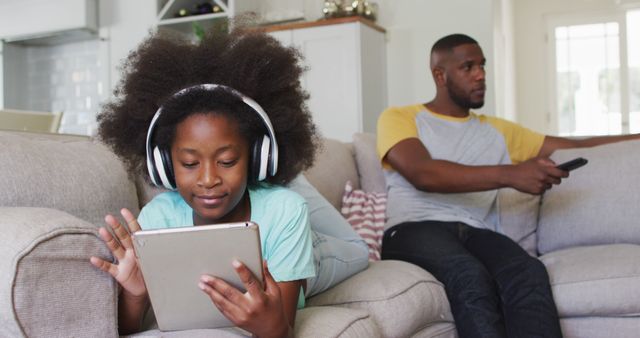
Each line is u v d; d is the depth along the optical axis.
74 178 1.17
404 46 4.36
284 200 1.04
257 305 0.84
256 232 0.80
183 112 0.91
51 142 1.24
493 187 1.77
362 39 4.06
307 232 1.04
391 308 1.33
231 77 0.99
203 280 0.83
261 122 0.96
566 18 7.25
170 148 0.97
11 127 1.88
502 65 5.39
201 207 0.93
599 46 7.14
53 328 0.85
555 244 2.03
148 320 1.12
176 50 1.01
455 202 1.93
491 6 4.12
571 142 2.20
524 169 1.72
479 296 1.47
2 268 0.80
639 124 7.04
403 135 1.97
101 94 5.00
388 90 4.41
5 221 0.86
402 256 1.72
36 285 0.82
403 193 1.99
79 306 0.87
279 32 4.26
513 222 2.08
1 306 0.81
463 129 2.05
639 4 6.86
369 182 2.27
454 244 1.67
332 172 2.09
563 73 7.30
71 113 5.12
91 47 5.05
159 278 0.84
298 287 1.02
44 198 1.10
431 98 4.29
